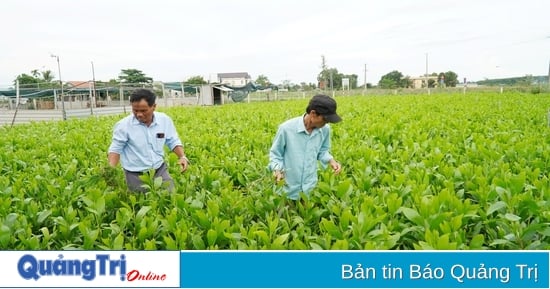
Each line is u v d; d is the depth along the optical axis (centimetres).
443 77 8388
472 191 403
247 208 389
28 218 371
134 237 338
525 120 1090
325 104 374
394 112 1472
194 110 1917
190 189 454
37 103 3519
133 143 455
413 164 524
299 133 410
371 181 454
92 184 444
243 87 4053
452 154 609
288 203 414
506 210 352
